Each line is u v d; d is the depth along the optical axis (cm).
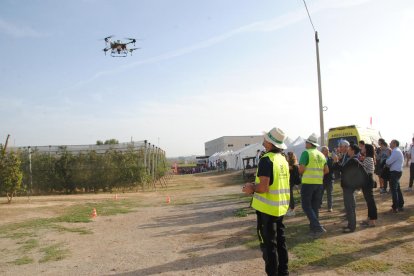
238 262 662
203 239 866
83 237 975
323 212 1108
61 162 2558
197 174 5650
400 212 1005
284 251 534
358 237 778
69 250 831
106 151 2619
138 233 997
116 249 819
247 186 520
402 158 1006
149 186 2912
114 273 640
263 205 517
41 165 2542
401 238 752
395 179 1000
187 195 2091
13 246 896
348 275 568
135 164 2584
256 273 598
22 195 2488
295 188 1680
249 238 836
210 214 1260
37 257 780
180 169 6862
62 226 1148
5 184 1817
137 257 738
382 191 1372
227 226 1012
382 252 669
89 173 2561
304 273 582
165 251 774
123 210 1487
